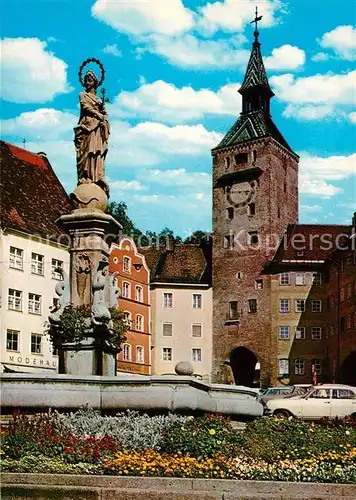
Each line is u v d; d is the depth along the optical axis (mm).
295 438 15859
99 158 22859
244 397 20312
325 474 14102
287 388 38500
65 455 14531
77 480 13570
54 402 18266
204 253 104875
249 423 16891
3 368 61656
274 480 13820
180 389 18078
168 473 13938
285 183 103312
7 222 64750
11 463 14102
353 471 14344
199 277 101062
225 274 99438
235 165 102062
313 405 34281
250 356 101750
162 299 98500
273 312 95125
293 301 94875
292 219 104250
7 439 14844
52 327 21641
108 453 14641
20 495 13344
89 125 22766
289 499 13172
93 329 21344
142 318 88938
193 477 13836
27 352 65125
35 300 67062
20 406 18359
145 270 90562
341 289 87875
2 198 67375
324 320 94188
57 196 75688
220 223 101438
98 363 21312
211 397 19719
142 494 13234
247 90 105188
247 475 13945
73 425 16234
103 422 16500
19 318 64500
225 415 19875
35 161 76938
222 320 98562
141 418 17062
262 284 96625
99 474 13930
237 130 103688
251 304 97188
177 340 98000
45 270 68500
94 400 18281
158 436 15445
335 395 34500
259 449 15164
